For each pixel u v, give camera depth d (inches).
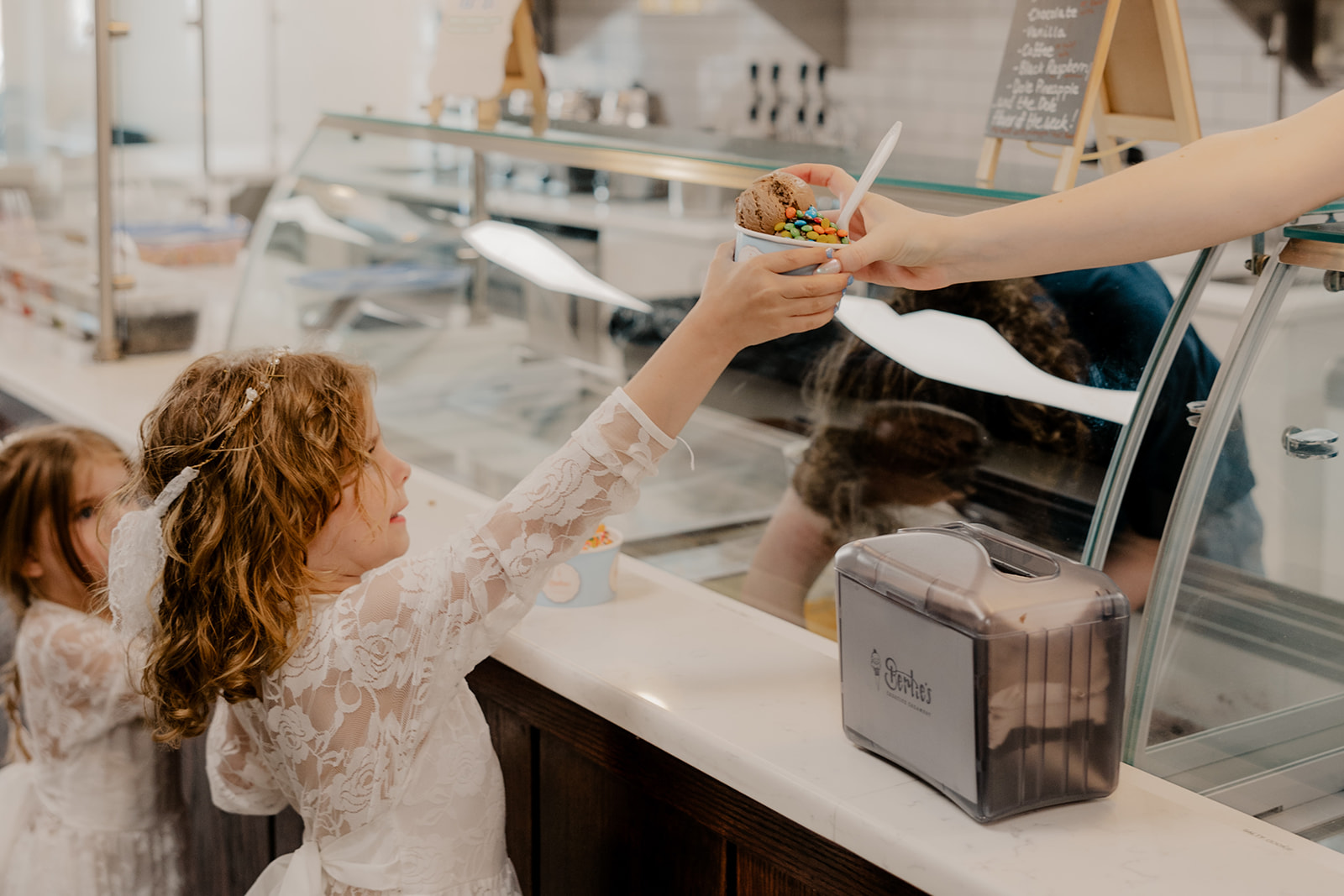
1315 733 38.5
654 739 43.4
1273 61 133.6
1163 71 50.3
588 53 218.7
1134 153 126.4
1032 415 47.0
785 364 56.6
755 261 38.6
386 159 83.3
